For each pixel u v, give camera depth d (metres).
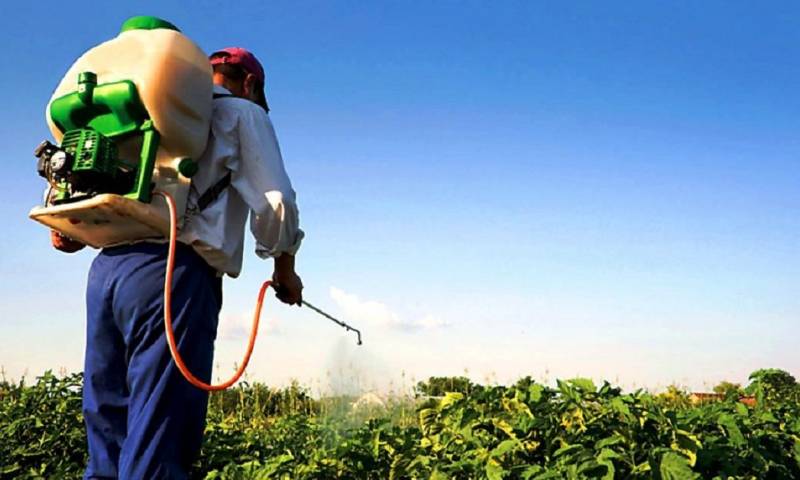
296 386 9.87
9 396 6.84
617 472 3.70
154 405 2.85
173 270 2.90
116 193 2.83
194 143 2.86
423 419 4.57
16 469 5.60
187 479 2.91
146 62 2.79
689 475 3.55
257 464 4.80
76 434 5.90
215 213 2.99
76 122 2.89
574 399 4.12
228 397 9.91
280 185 3.05
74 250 3.30
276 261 3.26
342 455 4.36
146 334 2.89
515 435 4.05
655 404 4.21
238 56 3.48
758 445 4.49
